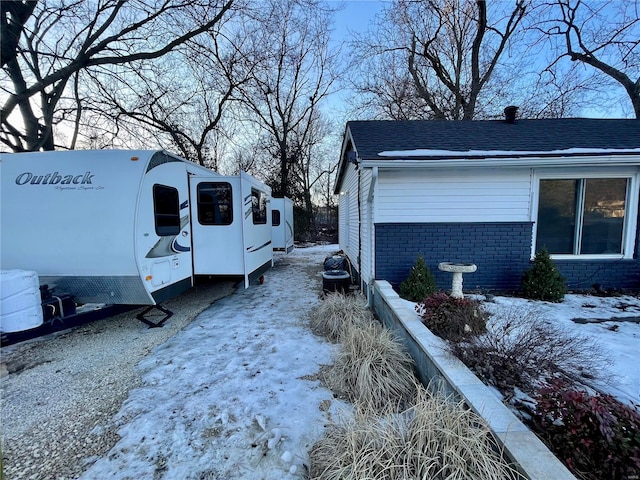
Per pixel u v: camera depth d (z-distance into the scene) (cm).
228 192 505
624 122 606
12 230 361
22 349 358
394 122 647
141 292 375
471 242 497
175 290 447
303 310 491
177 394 260
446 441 152
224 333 397
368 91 1423
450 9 1141
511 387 222
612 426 146
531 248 495
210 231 507
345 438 174
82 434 214
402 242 497
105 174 360
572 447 150
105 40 678
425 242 498
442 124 628
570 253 501
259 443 203
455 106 1341
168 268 427
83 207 355
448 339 279
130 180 361
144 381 283
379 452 156
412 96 1370
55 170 359
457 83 1305
